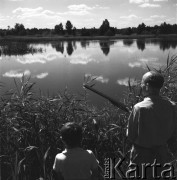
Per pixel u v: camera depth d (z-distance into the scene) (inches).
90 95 437.1
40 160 172.4
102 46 2824.8
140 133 116.5
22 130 188.5
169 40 4180.6
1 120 193.3
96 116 205.5
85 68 1098.1
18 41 4168.3
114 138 186.4
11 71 1046.4
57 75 921.5
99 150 183.0
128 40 4495.6
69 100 213.8
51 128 190.7
